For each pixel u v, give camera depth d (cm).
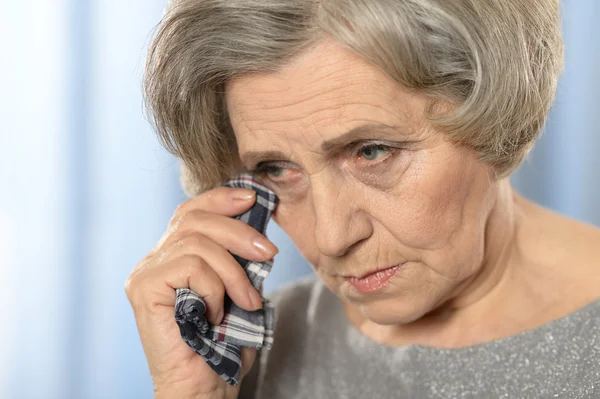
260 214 96
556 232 100
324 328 115
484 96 77
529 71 80
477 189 85
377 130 77
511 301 98
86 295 233
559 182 223
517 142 84
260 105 80
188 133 94
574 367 91
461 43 75
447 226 83
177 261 96
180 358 97
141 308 98
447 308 102
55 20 229
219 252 95
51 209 232
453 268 86
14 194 231
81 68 230
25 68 229
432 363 101
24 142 231
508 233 99
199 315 90
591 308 93
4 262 231
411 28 73
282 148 82
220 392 100
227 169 100
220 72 83
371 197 83
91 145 232
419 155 80
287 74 77
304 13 74
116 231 234
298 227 94
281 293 123
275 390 114
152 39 89
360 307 92
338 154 82
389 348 106
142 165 233
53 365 232
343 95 76
